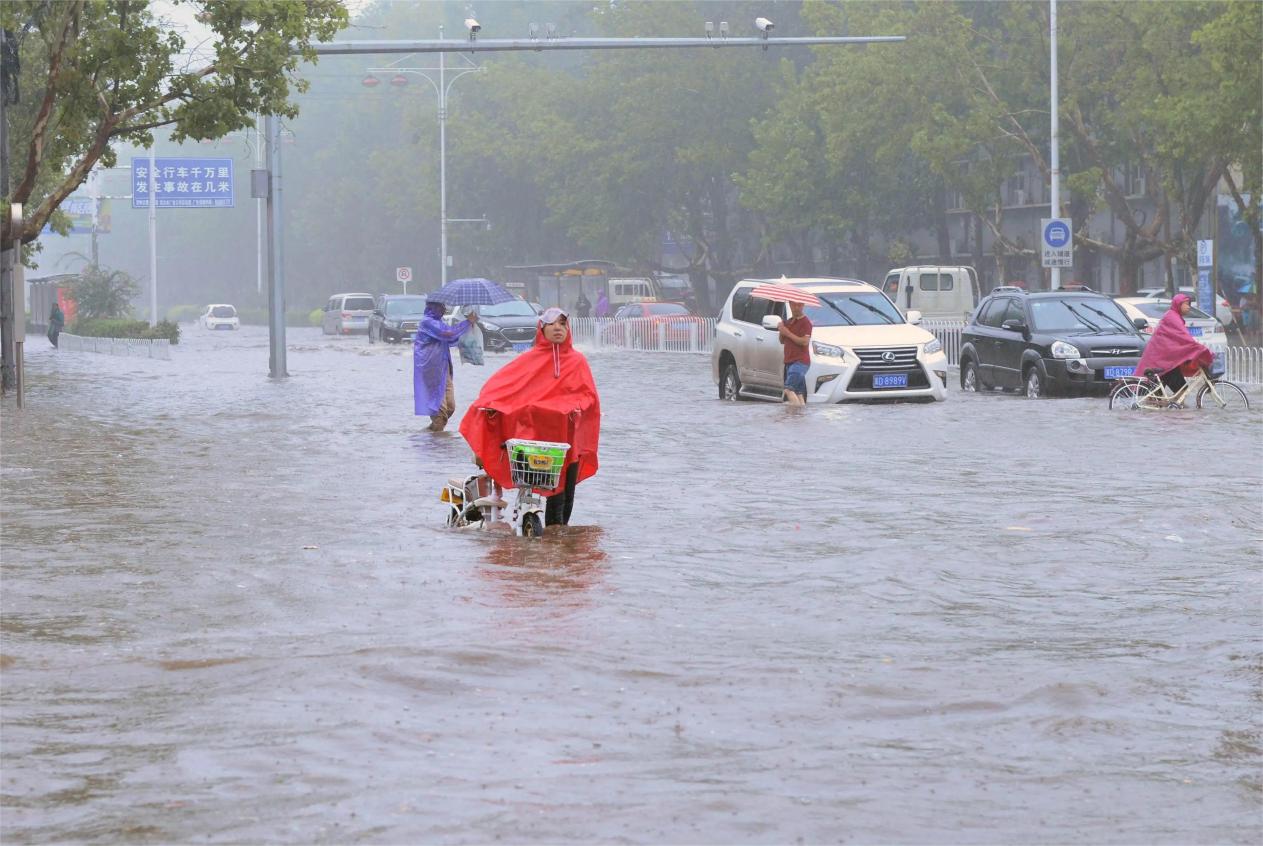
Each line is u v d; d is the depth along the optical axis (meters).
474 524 25.41
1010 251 122.62
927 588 19.91
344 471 34.19
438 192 191.88
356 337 163.50
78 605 18.83
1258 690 14.77
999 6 123.31
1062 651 16.38
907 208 146.38
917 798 11.44
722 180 163.88
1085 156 119.31
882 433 43.22
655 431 44.31
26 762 12.27
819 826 10.80
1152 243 112.12
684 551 22.80
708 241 173.38
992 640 16.91
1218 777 12.04
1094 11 105.75
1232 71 91.81
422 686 14.62
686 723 13.45
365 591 19.66
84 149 68.12
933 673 15.30
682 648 16.34
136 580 20.55
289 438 43.09
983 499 28.78
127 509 27.89
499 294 47.06
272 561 22.00
